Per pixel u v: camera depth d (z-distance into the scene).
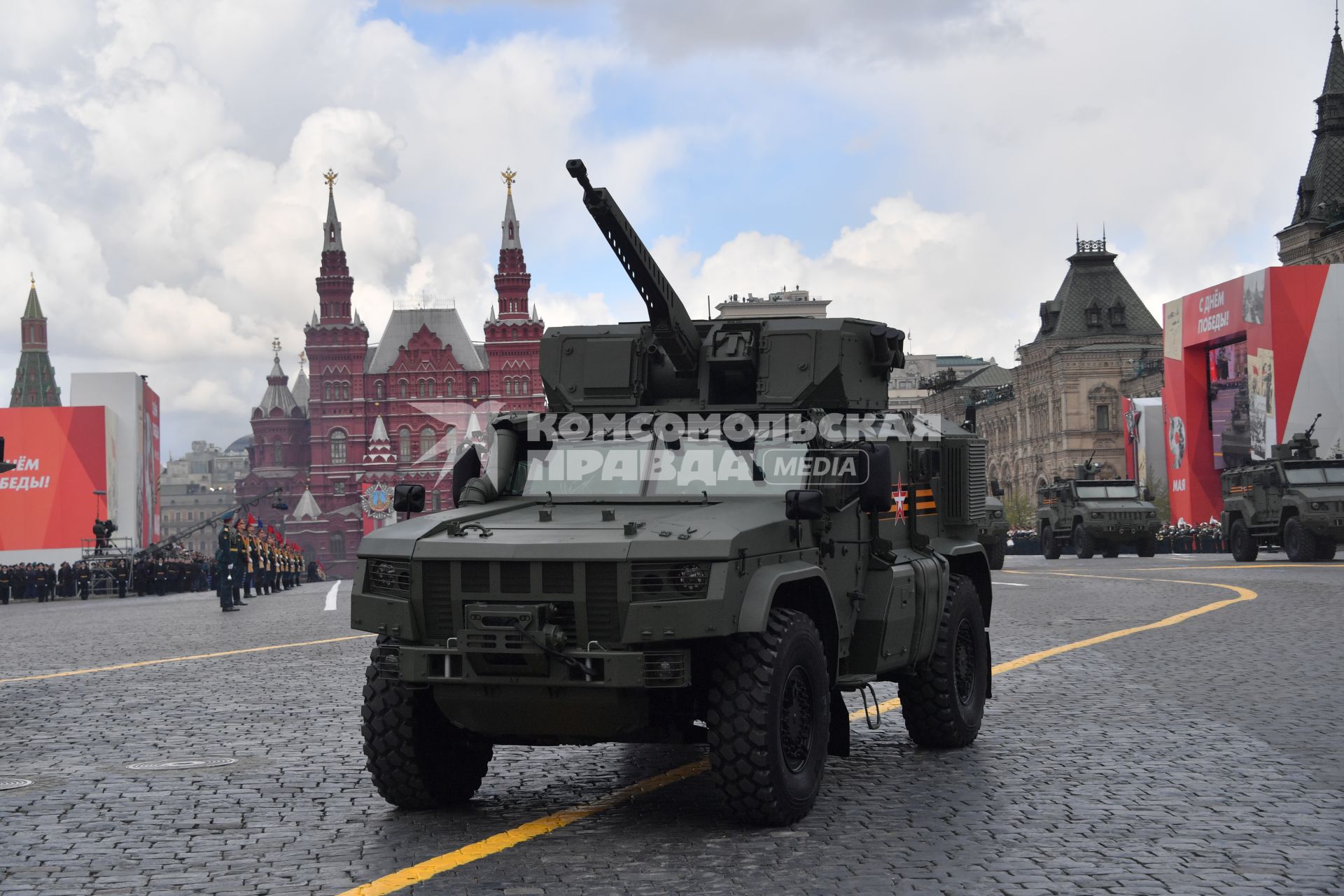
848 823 7.14
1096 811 7.38
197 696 13.31
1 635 25.84
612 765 9.14
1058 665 14.05
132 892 6.02
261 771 8.96
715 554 6.72
